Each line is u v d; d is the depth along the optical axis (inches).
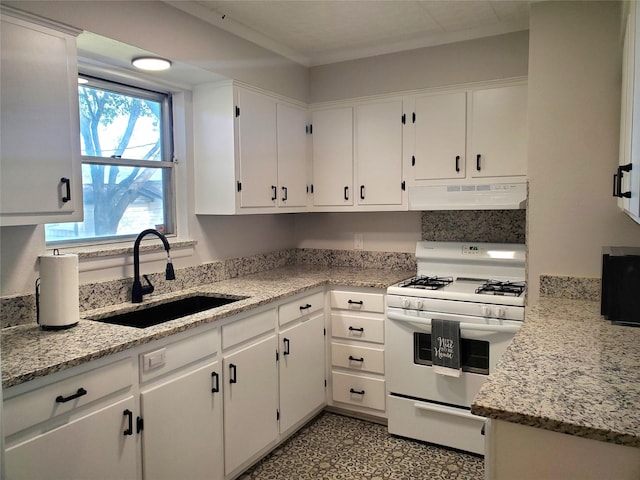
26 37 68.8
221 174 112.1
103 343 67.9
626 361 57.5
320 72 138.9
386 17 107.7
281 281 120.4
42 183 71.0
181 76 106.8
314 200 139.8
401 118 126.0
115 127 100.7
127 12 85.6
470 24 113.0
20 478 57.1
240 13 103.7
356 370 121.7
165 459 76.9
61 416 61.6
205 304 109.0
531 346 64.0
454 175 120.3
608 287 75.5
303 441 112.0
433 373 108.0
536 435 44.8
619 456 42.0
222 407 89.5
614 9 87.8
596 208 91.7
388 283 116.6
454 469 99.3
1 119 66.0
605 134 90.0
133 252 96.7
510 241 122.9
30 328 75.5
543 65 93.7
